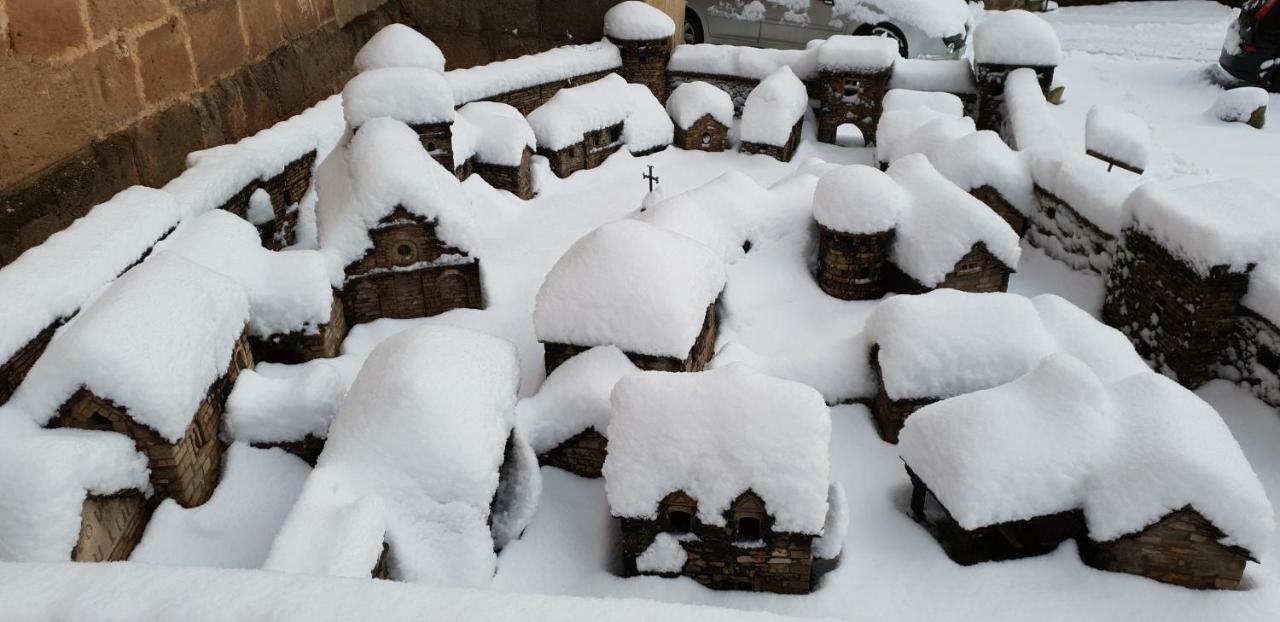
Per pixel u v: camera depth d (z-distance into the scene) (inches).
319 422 339.9
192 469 311.9
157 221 394.9
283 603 179.9
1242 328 394.3
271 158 511.5
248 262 403.2
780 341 452.8
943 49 808.3
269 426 339.0
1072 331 381.4
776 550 292.5
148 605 180.5
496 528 324.2
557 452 355.9
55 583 186.1
